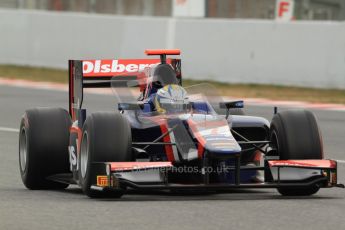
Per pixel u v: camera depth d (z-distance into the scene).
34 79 97.62
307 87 81.62
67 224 24.73
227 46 87.25
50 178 33.34
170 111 31.69
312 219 25.58
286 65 83.00
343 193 31.84
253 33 85.31
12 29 108.94
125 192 31.25
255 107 72.06
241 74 86.31
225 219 25.52
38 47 106.00
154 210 27.17
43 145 33.50
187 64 90.38
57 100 77.62
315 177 29.69
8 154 45.66
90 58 99.50
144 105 32.47
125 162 28.62
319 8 93.56
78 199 30.17
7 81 96.50
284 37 83.06
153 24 93.31
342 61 79.06
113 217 25.88
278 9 91.38
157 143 30.42
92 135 29.30
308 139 30.36
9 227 24.36
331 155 45.94
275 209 27.50
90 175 29.34
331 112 69.00
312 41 81.00
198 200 29.64
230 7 96.19
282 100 76.44
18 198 30.81
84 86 37.56
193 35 89.81
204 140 29.09
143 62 37.53
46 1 114.56
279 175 29.61
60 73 101.62
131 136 30.56
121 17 96.44
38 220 25.47
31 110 34.38
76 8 111.25
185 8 98.81
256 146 31.59
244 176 31.25
